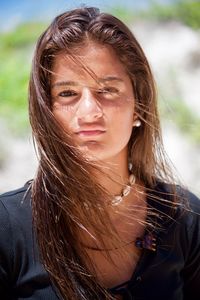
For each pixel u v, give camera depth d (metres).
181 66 5.23
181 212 1.71
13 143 4.82
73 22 1.50
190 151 4.59
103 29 1.50
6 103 5.11
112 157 1.57
